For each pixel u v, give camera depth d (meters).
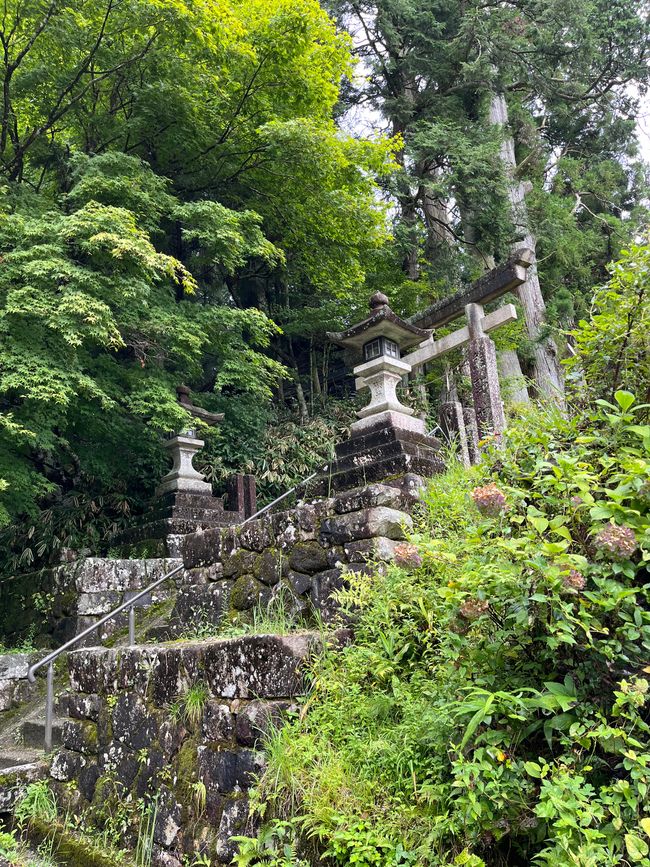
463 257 12.79
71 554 7.56
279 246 11.67
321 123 9.89
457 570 2.74
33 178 10.28
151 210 8.21
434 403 11.70
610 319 2.72
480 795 2.12
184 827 3.07
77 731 4.06
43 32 7.85
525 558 2.15
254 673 3.09
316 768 2.62
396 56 13.78
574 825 1.82
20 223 6.89
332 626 3.49
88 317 6.50
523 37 13.52
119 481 9.19
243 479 8.63
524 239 13.41
